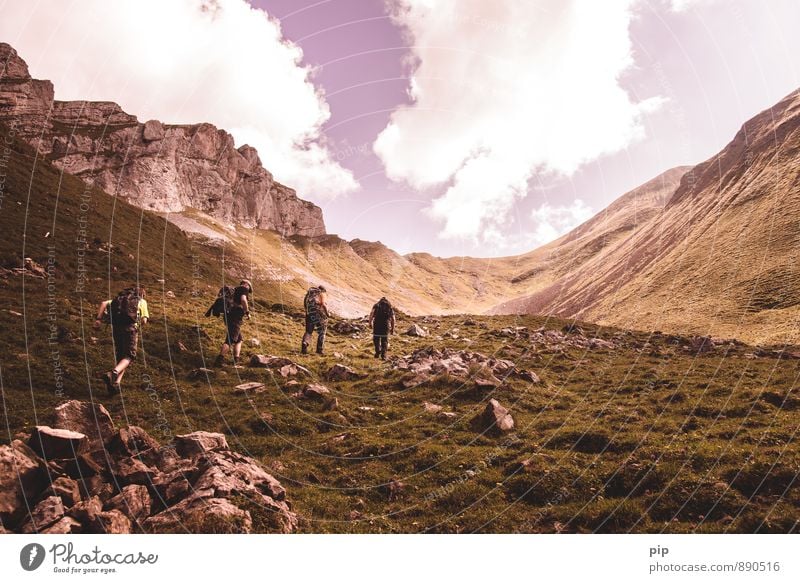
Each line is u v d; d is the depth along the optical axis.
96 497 6.46
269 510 7.09
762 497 7.90
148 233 45.25
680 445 9.98
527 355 19.47
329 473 9.57
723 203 114.81
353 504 8.45
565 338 23.25
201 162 165.88
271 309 26.14
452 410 12.87
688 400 13.26
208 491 6.90
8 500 6.00
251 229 178.25
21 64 131.75
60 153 127.94
